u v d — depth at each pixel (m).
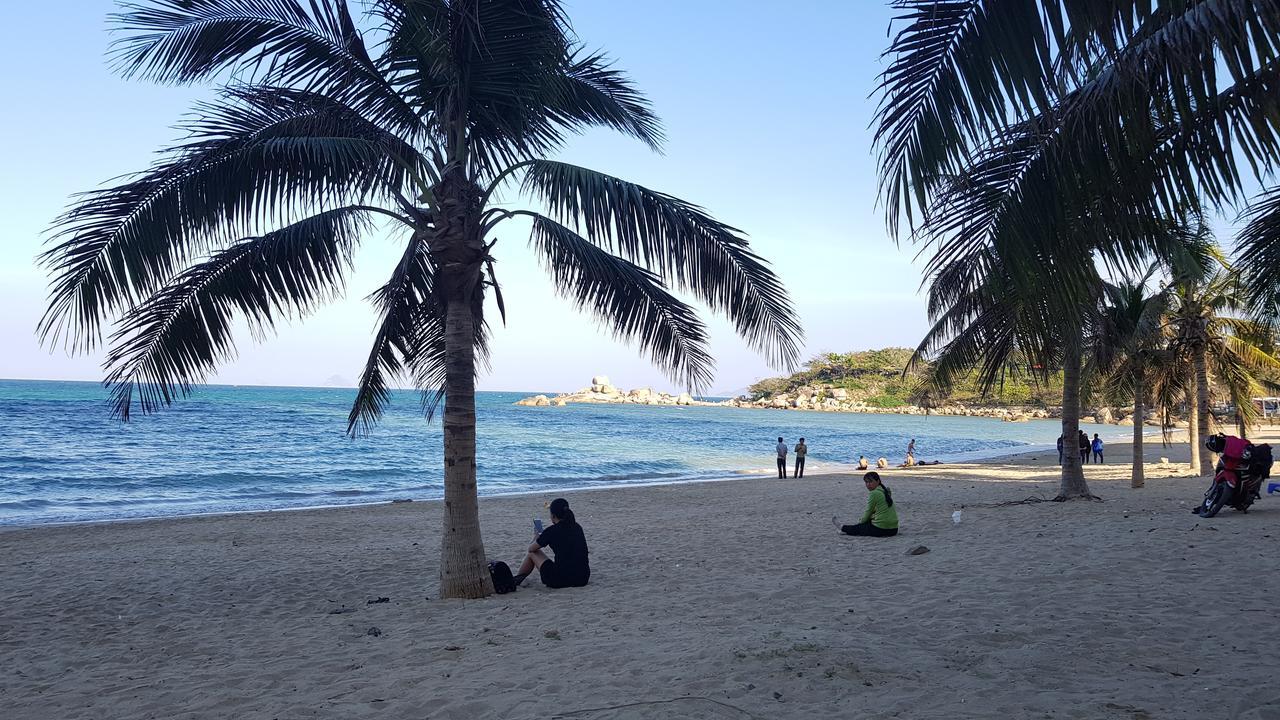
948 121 3.05
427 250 8.27
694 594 7.87
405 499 22.05
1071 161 3.15
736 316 7.32
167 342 6.97
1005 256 3.33
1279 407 58.66
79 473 26.84
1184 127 3.15
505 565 8.34
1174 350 19.80
